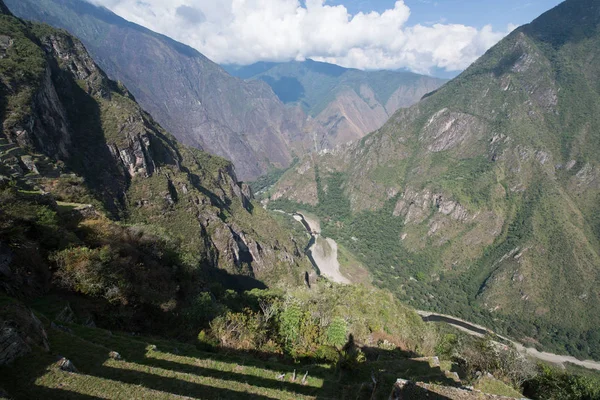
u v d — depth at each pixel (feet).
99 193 229.04
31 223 86.58
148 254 123.54
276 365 73.51
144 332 87.20
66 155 233.35
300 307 114.21
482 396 43.70
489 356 113.09
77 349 54.54
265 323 101.81
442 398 42.60
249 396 53.16
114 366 52.70
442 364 98.07
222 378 60.95
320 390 63.82
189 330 93.30
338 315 121.90
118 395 42.42
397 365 87.92
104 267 88.43
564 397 101.09
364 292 175.22
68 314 70.79
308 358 89.45
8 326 46.73
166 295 104.73
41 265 77.87
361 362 80.79
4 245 72.74
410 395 43.16
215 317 95.50
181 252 148.25
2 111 192.85
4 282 66.90
